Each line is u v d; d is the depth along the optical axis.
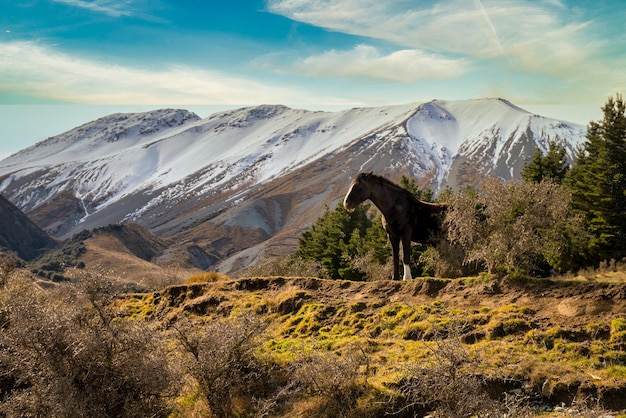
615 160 27.55
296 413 9.69
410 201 14.18
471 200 13.63
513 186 13.43
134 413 9.29
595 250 24.95
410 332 11.65
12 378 11.08
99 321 9.98
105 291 10.27
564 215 13.31
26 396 9.40
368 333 12.24
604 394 8.45
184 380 10.22
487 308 11.62
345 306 13.61
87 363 9.37
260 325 10.90
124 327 9.92
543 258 13.81
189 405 10.52
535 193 13.22
